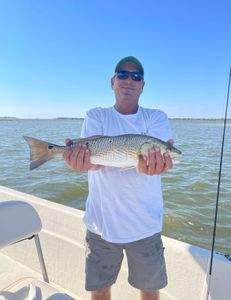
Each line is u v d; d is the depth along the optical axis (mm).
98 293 2125
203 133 34562
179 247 2266
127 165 2018
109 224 2041
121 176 2031
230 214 6766
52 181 10102
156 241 2084
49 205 3072
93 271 2119
